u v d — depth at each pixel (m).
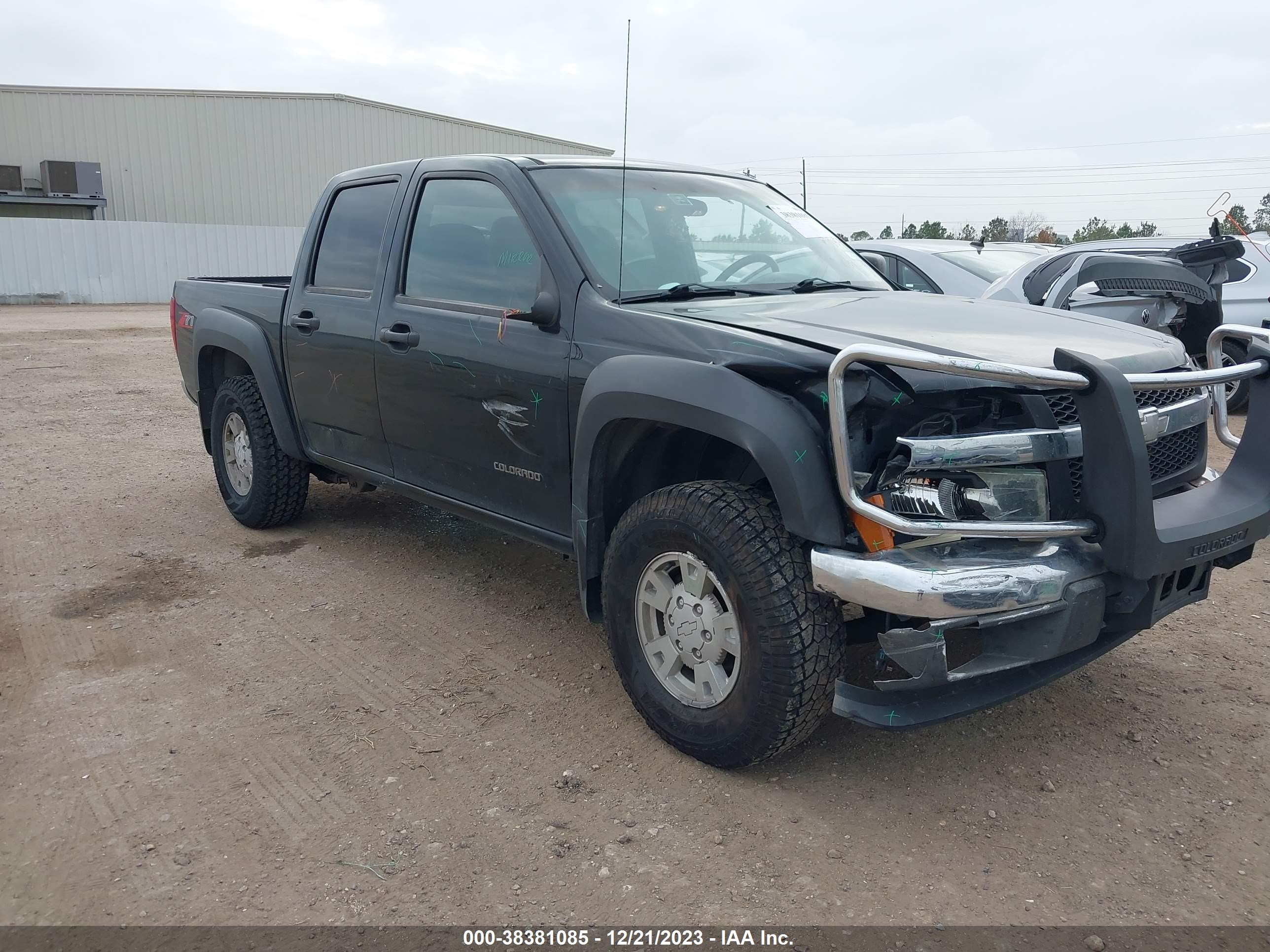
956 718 2.92
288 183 35.12
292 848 2.80
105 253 27.58
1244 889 2.62
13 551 5.40
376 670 3.94
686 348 3.13
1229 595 4.71
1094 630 2.84
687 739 3.17
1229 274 8.88
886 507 2.74
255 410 5.45
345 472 5.02
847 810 2.98
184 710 3.61
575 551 3.57
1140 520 2.71
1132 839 2.83
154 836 2.86
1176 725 3.46
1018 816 2.95
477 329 3.89
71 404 10.23
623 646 3.36
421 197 4.43
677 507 3.09
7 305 26.34
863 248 8.63
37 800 3.04
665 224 4.02
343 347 4.66
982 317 3.49
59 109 32.03
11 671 3.93
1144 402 3.10
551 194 3.86
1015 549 2.79
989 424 2.89
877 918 2.52
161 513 6.16
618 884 2.65
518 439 3.79
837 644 2.92
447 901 2.59
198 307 5.93
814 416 2.84
